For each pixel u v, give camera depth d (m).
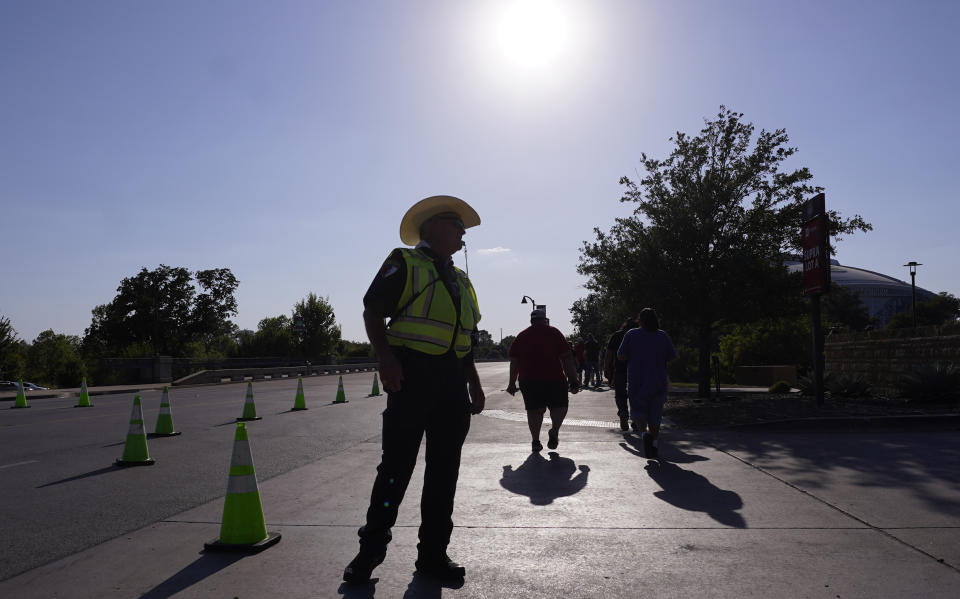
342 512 5.06
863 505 5.00
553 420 8.16
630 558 3.82
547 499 5.42
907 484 5.70
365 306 3.43
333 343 66.31
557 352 8.19
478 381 3.93
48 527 4.77
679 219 17.73
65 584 3.50
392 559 3.86
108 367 36.72
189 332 87.38
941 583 3.35
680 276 17.67
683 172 18.30
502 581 3.46
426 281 3.52
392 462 3.50
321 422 12.25
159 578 3.56
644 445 7.55
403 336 3.48
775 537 4.21
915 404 11.27
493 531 4.45
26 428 12.29
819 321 11.47
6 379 37.44
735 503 5.15
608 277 18.89
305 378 40.78
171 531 4.59
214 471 7.14
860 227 17.64
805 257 11.92
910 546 3.98
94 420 13.64
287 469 7.13
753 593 3.25
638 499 5.38
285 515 4.97
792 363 30.48
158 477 6.81
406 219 3.82
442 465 3.58
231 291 89.06
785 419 9.76
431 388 3.49
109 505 5.50
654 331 7.64
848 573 3.52
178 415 14.06
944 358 12.72
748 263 17.31
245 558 3.90
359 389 25.23
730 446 8.12
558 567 3.68
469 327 3.71
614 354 10.64
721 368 34.84
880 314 122.19
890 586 3.32
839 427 9.46
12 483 6.61
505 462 7.34
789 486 5.72
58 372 44.94
